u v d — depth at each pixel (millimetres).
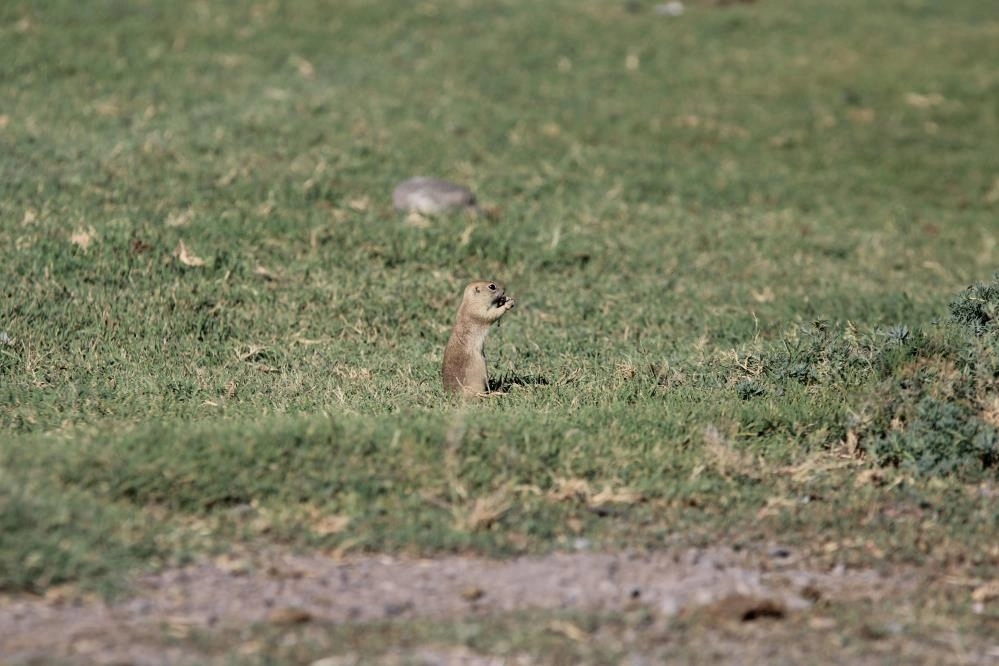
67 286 22219
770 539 13516
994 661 10875
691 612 11469
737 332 23125
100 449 13852
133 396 17578
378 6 45250
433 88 38281
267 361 20328
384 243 26062
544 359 20844
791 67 44625
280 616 10875
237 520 12906
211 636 10523
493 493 13867
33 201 25766
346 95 36594
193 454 13781
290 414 16438
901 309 24750
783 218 31250
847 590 12383
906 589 12484
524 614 11258
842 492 14914
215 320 21703
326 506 13195
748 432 16375
